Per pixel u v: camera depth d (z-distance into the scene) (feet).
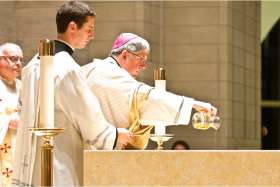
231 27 92.07
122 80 39.78
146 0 86.74
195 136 88.63
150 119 39.19
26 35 79.87
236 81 93.50
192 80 90.84
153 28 88.33
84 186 31.83
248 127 96.94
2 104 54.34
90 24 38.75
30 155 36.81
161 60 90.22
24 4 80.07
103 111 39.58
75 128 36.91
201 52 90.84
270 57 128.06
